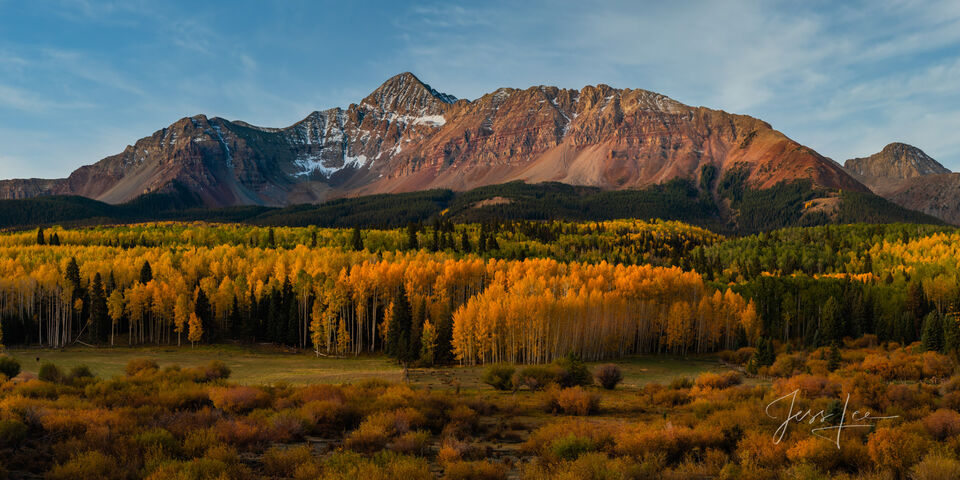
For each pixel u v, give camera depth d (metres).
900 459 22.73
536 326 91.75
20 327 104.44
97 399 34.47
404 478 21.69
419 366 87.75
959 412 34.06
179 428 27.36
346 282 110.50
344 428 32.56
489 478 23.08
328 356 100.94
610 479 21.97
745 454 24.92
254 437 27.84
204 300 109.88
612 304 106.50
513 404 42.75
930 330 89.94
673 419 34.56
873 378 40.44
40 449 23.72
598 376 61.41
